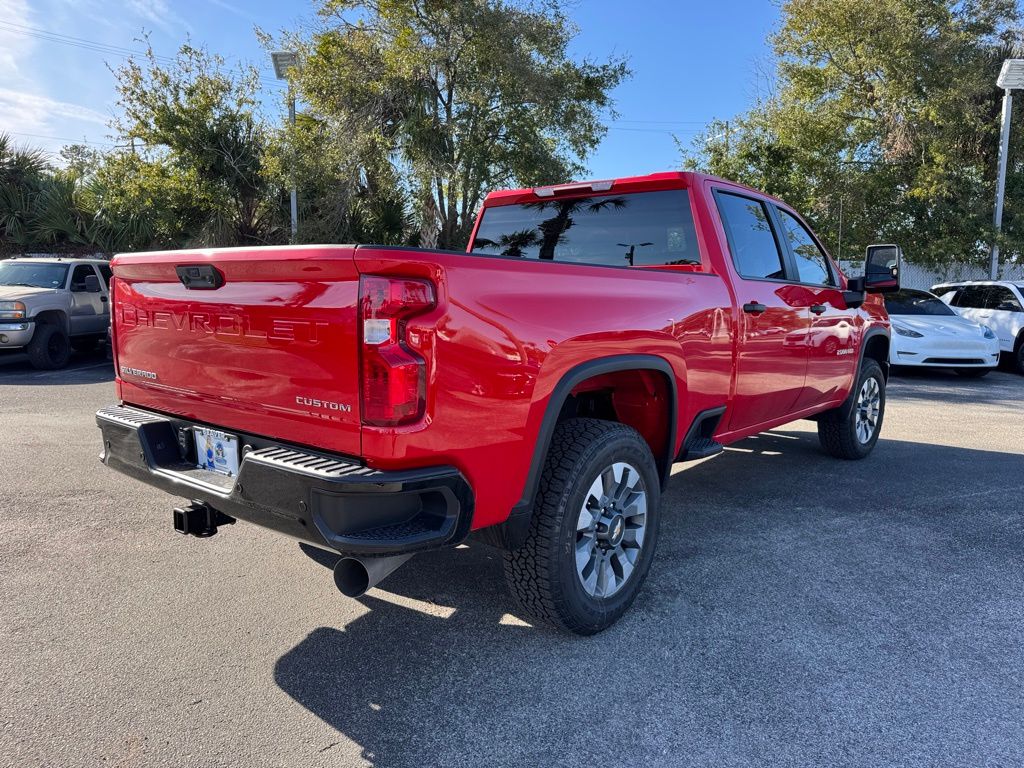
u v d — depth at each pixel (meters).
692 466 5.64
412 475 2.23
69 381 9.84
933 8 19.89
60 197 19.34
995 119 20.52
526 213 4.48
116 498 4.65
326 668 2.69
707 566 3.63
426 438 2.25
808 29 20.33
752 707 2.44
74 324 11.55
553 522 2.68
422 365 2.23
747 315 3.86
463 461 2.36
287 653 2.79
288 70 19.22
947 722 2.36
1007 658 2.76
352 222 20.39
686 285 3.41
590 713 2.41
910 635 2.93
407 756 2.20
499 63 18.69
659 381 3.29
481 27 18.33
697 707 2.44
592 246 4.20
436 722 2.36
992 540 4.01
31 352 10.79
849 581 3.45
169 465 2.96
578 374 2.72
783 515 4.43
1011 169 20.72
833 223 20.19
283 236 20.61
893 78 19.70
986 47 20.89
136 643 2.85
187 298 2.79
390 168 20.08
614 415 3.51
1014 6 20.81
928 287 21.30
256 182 20.19
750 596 3.29
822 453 6.09
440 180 19.53
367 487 2.17
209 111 19.61
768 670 2.67
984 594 3.32
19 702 2.45
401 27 18.97
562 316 2.67
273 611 3.13
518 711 2.42
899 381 11.25
